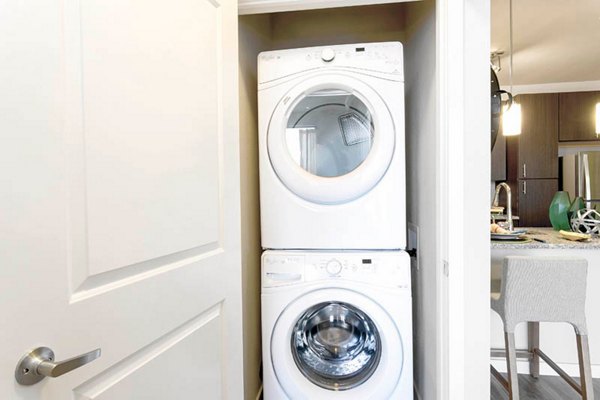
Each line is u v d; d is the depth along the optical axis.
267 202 1.39
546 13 2.51
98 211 0.60
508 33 2.83
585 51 3.23
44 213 0.51
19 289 0.47
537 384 2.02
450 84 1.10
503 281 1.66
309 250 1.37
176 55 0.80
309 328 1.42
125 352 0.65
